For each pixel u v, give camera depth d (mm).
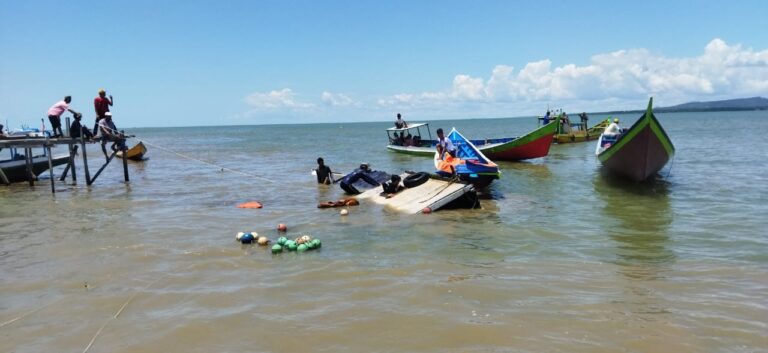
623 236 10508
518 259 8977
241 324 6266
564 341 5684
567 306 6695
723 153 27594
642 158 17000
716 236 10297
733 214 12289
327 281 7832
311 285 7652
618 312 6473
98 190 18828
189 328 6180
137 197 16844
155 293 7395
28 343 5910
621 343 5621
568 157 28938
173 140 78812
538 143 26078
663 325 6062
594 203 14383
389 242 10273
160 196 17000
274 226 11930
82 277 8195
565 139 39219
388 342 5719
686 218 12062
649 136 16391
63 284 7879
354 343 5715
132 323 6375
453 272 8227
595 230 11086
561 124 40469
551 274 8070
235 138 81938
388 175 18453
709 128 63312
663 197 15008
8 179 21312
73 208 14828
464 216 12820
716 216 12148
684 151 29328
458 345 5625
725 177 18484
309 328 6117
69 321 6492
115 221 12719
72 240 10703
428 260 8945
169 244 10211
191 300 7094
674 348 5496
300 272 8297
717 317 6273
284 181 20875
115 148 21109
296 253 9461
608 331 5922
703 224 11383
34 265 8922
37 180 22859
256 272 8328
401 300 6980
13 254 9680
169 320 6434
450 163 16531
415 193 15023
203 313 6629
